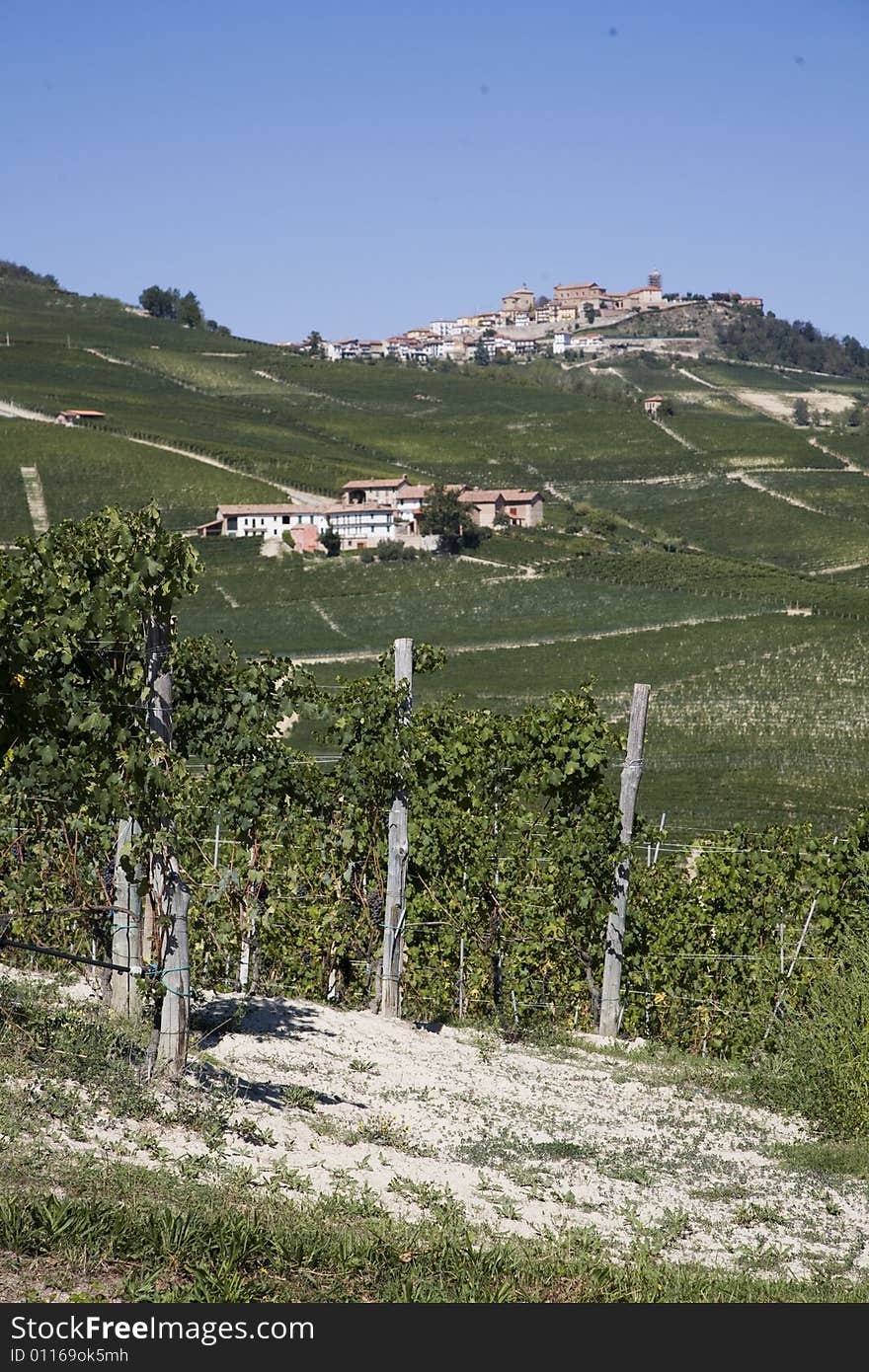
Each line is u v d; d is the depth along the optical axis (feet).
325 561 348.38
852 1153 34.55
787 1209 30.01
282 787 39.37
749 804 157.17
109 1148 23.79
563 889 47.85
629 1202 28.73
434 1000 48.85
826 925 47.62
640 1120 36.04
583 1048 44.60
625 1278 22.36
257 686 38.24
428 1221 23.76
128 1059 29.71
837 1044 38.93
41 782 29.71
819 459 526.98
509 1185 28.43
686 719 212.23
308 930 45.60
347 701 45.32
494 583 320.09
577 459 540.93
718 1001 48.80
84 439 457.27
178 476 428.15
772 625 272.51
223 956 44.70
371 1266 20.54
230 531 379.76
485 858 48.21
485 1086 36.96
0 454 432.66
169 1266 18.81
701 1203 29.81
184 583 29.22
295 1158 26.71
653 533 413.39
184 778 29.78
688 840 131.23
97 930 35.88
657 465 524.11
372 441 564.71
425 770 48.75
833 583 320.29
